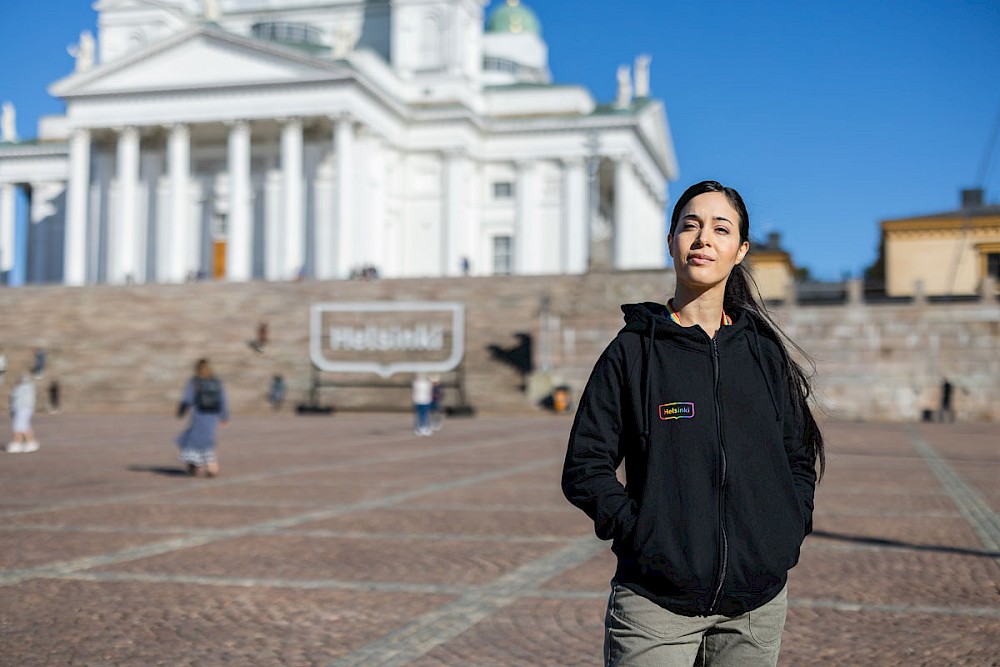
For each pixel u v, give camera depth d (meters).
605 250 52.19
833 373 44.88
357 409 47.31
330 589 9.66
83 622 8.41
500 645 7.77
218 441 29.88
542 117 87.94
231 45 77.12
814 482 3.98
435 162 86.38
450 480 19.23
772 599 3.79
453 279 56.59
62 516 14.48
